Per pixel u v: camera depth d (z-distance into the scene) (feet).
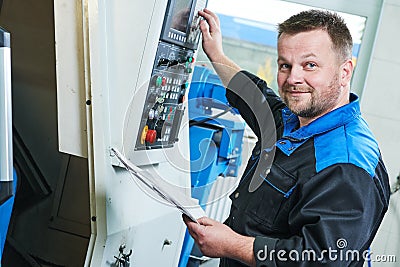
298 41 4.37
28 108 5.20
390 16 9.63
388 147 9.86
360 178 4.13
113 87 4.16
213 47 5.59
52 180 5.40
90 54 3.86
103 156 3.99
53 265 5.38
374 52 9.73
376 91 9.82
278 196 4.49
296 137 4.59
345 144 4.33
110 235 4.11
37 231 5.42
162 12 4.16
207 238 4.34
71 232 5.37
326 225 4.00
